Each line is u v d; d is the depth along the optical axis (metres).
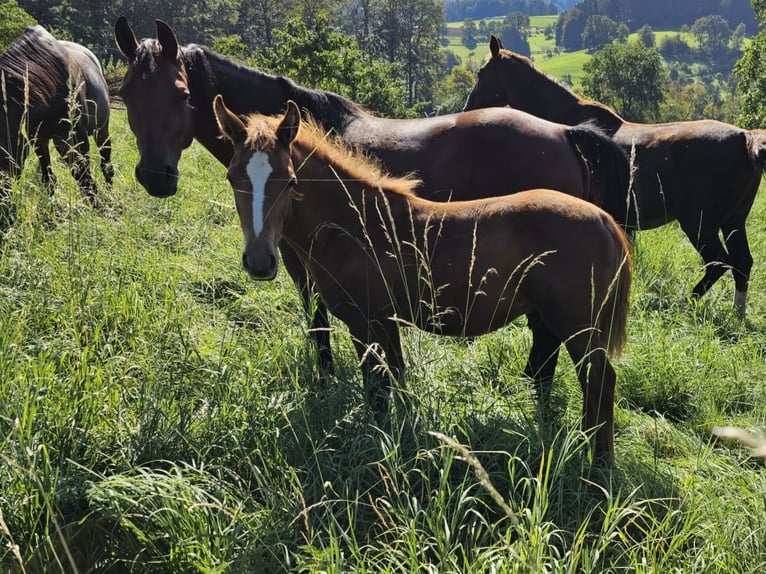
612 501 3.09
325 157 3.58
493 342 4.62
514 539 2.87
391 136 4.80
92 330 3.77
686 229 6.35
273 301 4.89
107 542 2.72
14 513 2.63
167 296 4.29
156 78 4.53
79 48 8.21
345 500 2.76
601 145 4.89
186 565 2.60
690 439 3.85
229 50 29.39
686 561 2.74
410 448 3.21
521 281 3.43
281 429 3.32
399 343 3.71
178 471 2.84
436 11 74.75
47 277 4.04
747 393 4.34
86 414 3.15
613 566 2.66
